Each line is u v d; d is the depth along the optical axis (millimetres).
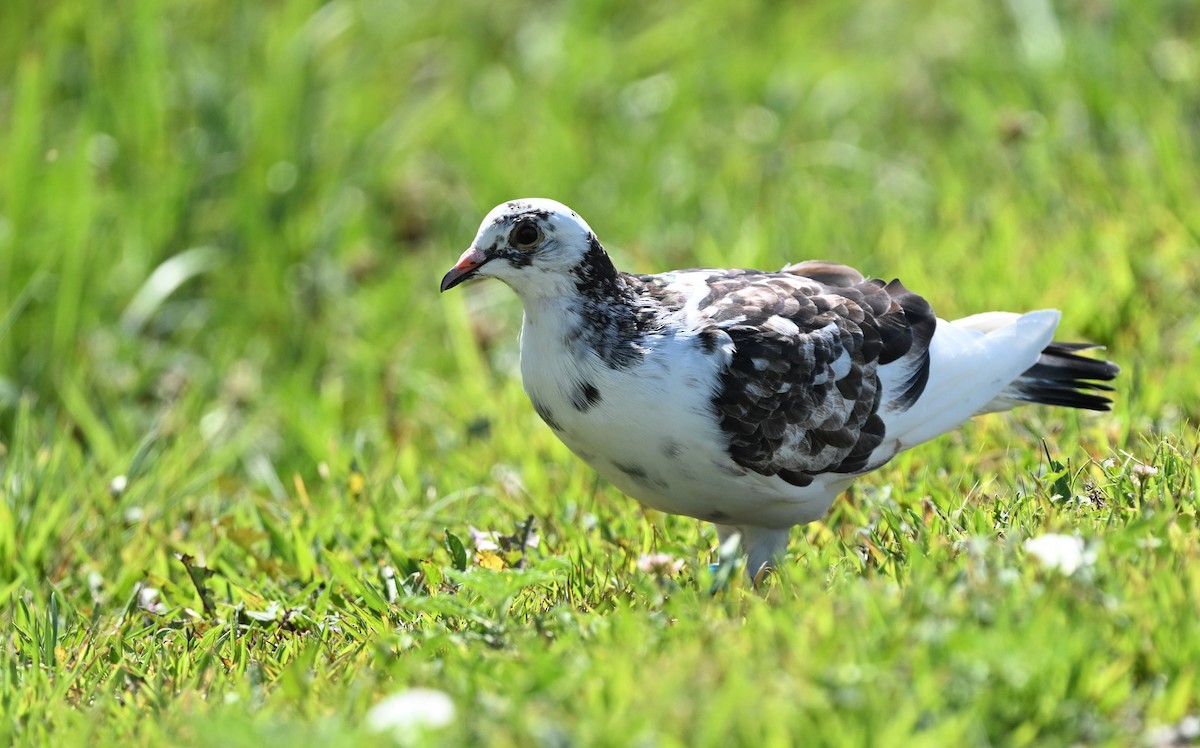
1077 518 7723
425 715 5906
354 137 16781
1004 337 9164
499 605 7219
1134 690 6145
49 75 16547
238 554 9914
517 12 19484
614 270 8398
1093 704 5949
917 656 5988
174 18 17547
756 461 8297
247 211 15523
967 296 12297
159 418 13297
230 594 9133
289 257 15516
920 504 8828
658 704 5820
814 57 18203
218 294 15328
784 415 8320
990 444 10062
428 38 18953
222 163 16031
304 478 12438
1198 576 6531
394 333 14656
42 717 7199
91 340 14383
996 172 15312
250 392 13883
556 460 11266
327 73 17453
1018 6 17453
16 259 14047
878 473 9922
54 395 13664
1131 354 11125
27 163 14211
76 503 10797
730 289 8680
